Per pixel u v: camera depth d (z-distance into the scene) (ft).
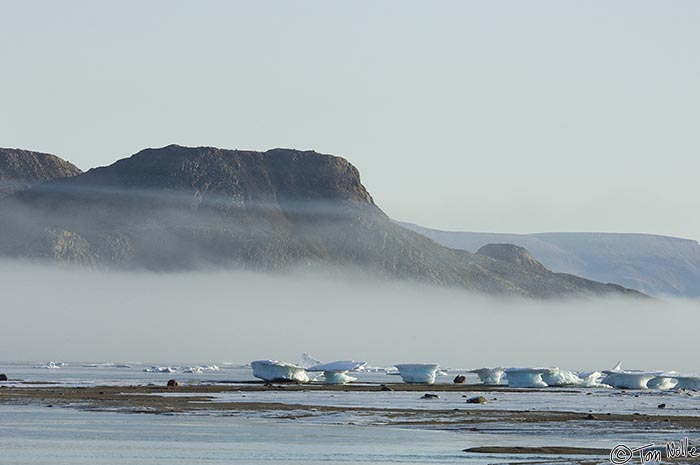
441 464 588.91
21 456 620.49
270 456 623.77
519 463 587.27
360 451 642.63
